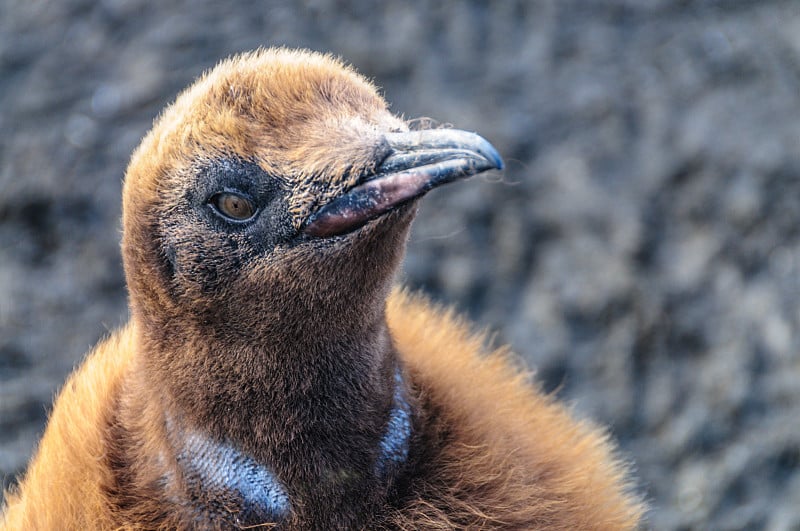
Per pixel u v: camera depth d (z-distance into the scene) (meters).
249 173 6.08
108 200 13.69
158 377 6.48
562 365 12.33
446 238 13.36
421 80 15.05
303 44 15.27
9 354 12.18
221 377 6.34
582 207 13.65
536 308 12.80
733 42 15.83
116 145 14.13
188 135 6.15
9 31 15.77
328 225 6.01
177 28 15.52
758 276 13.02
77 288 12.92
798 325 12.41
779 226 13.38
